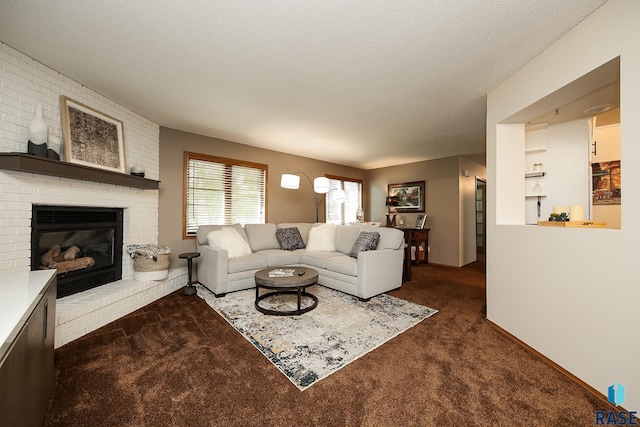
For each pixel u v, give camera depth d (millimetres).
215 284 3234
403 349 2008
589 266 1567
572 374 1661
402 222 6094
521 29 1729
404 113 3188
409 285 3889
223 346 2039
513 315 2205
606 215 3352
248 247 3885
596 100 2170
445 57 2053
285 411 1369
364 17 1631
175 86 2535
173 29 1753
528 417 1339
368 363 1816
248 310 2791
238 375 1671
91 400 1438
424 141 4344
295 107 3018
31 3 1524
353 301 3100
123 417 1319
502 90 2428
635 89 1326
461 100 2822
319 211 5801
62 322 2045
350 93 2666
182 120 3441
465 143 4457
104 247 2906
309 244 4289
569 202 2604
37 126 2014
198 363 1804
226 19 1655
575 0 1480
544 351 1883
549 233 1864
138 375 1668
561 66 1790
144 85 2520
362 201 6859
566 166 2629
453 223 5359
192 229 4027
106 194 2762
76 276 2539
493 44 1890
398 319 2578
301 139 4277
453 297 3305
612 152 3326
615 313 1418
